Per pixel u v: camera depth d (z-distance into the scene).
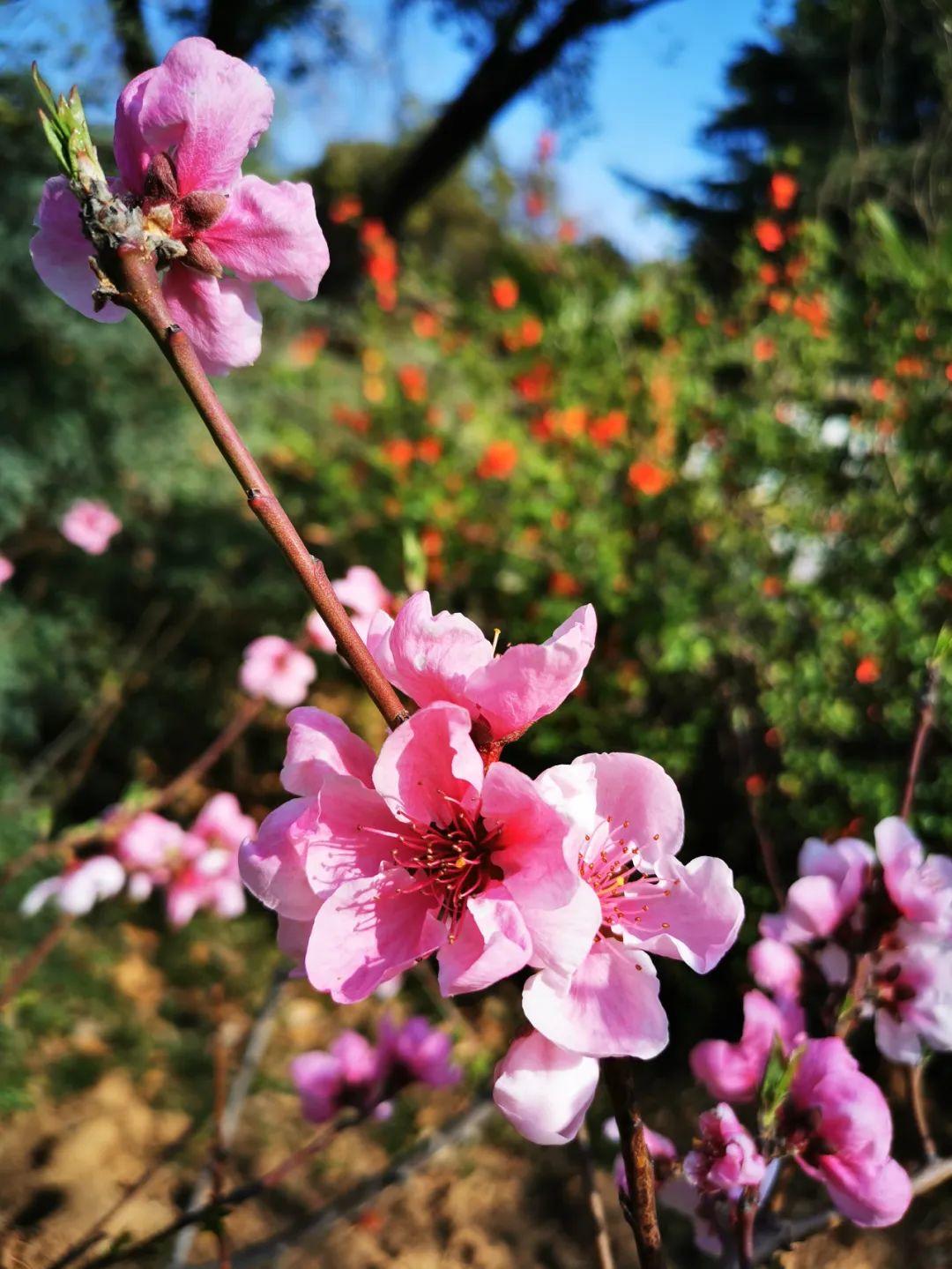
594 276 5.91
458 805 0.69
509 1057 0.69
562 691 0.65
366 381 5.98
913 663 3.98
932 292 4.73
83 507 4.39
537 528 4.79
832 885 1.11
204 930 4.73
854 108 6.71
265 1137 3.50
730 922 0.70
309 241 0.75
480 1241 3.16
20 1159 3.24
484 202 11.66
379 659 0.71
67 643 5.96
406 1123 3.48
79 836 2.52
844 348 5.02
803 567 4.79
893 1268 2.68
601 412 5.13
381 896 0.69
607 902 0.72
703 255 7.14
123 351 5.87
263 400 6.62
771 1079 0.88
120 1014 4.09
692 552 4.73
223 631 6.34
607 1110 3.63
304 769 0.72
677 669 4.34
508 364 6.03
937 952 1.07
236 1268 1.60
